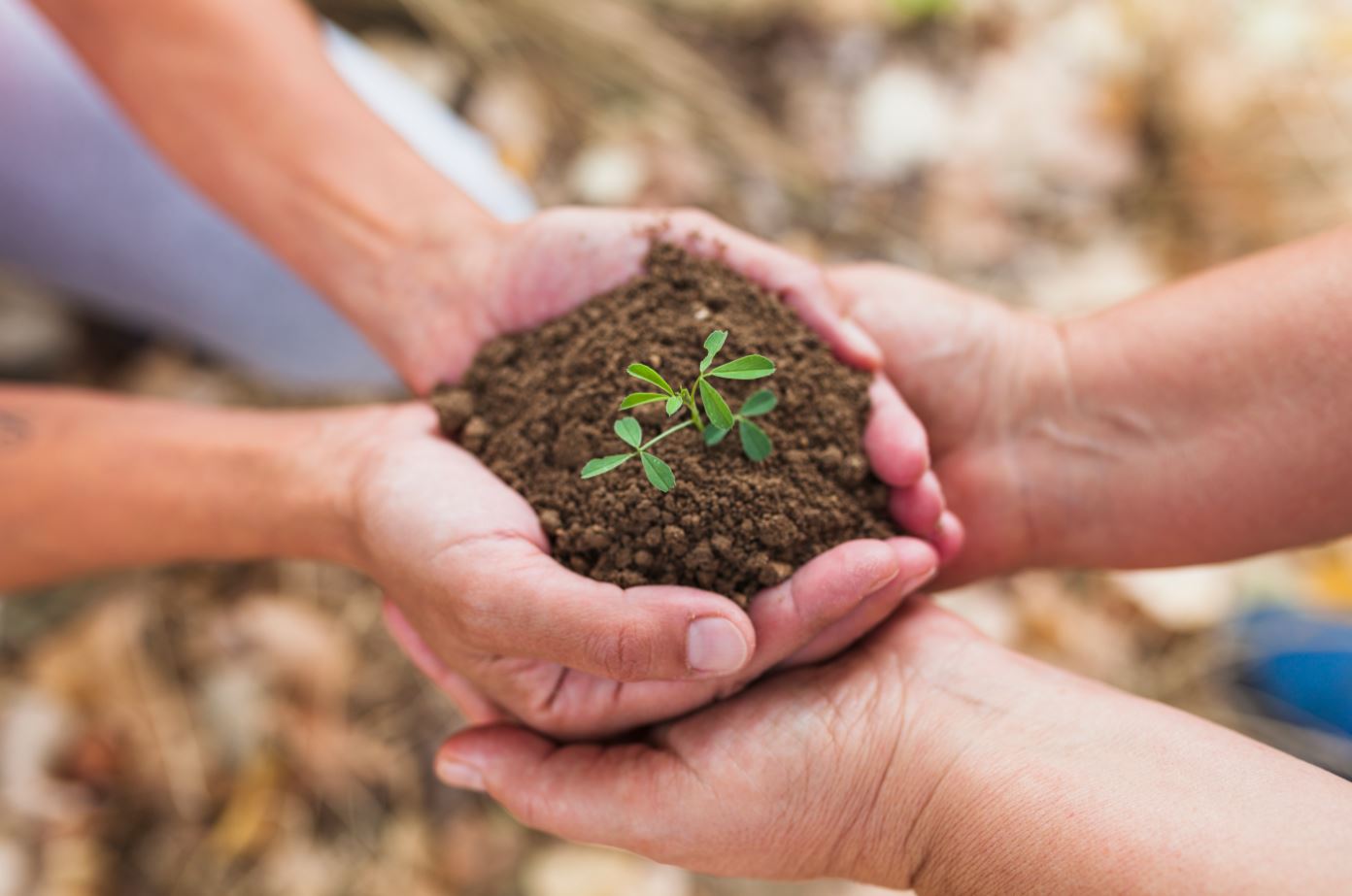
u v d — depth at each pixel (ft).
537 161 2.49
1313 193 2.40
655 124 2.51
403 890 1.99
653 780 1.37
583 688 1.40
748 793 1.35
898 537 1.43
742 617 1.28
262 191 1.64
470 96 2.48
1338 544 2.11
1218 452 1.46
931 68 2.58
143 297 2.06
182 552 1.63
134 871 2.00
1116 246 2.44
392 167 1.63
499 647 1.34
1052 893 1.22
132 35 1.64
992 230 2.47
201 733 2.07
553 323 1.53
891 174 2.52
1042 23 2.58
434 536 1.35
